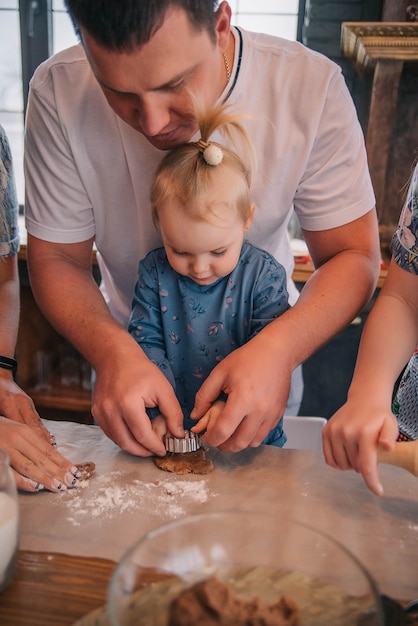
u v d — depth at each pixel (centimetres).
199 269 106
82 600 66
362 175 112
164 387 93
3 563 66
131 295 134
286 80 106
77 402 243
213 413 92
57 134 111
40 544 75
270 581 56
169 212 102
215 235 102
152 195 105
